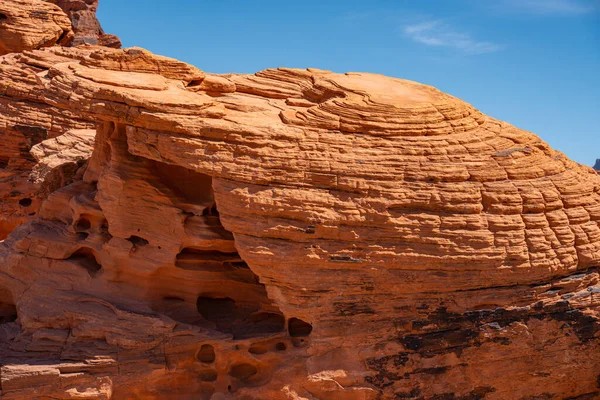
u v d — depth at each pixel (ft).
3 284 52.49
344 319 45.37
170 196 48.85
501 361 46.73
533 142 50.26
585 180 50.52
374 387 45.37
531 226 46.52
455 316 45.93
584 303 47.55
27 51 91.61
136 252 49.29
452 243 45.09
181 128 45.47
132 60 52.70
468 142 47.93
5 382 43.96
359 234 44.80
